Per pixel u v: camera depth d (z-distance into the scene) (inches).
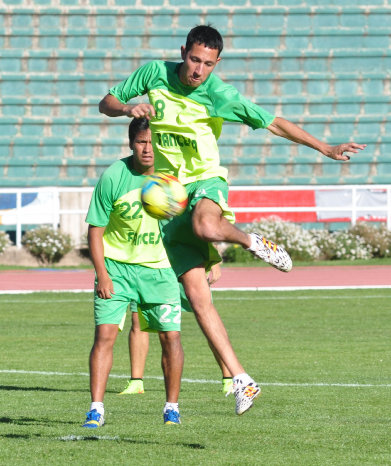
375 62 4512.8
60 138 4242.1
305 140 792.3
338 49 4493.1
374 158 4335.6
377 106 4426.7
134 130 872.9
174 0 4586.6
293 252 3526.1
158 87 819.4
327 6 4576.8
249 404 736.3
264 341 1684.3
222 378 1241.4
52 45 4471.0
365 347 1606.8
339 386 1189.1
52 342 1680.6
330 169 4335.6
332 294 2534.5
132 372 1169.4
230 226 749.9
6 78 4333.2
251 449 749.3
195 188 792.3
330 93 4458.7
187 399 1088.2
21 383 1226.6
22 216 3604.8
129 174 888.3
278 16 4569.4
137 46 4498.0
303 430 853.2
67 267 3430.1
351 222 3796.8
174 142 820.0
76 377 1286.9
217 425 881.5
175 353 892.6
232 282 2871.6
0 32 4434.1
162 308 891.4
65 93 4370.1
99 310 886.4
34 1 4512.8
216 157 815.7
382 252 3651.6
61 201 3656.5
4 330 1845.5
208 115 808.3
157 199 765.9
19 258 3447.3
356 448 759.1
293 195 3786.9
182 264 783.7
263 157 4291.3
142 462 691.4
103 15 4515.3
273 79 4431.6
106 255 903.1
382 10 4591.5
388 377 1278.3
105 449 743.1
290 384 1208.8
